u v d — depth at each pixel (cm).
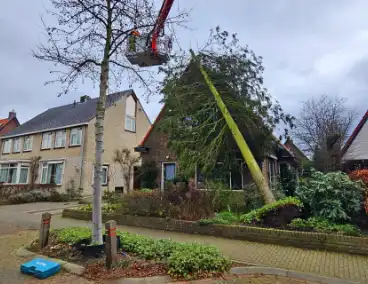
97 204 552
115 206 1073
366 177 792
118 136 2308
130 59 743
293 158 1728
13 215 1130
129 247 550
